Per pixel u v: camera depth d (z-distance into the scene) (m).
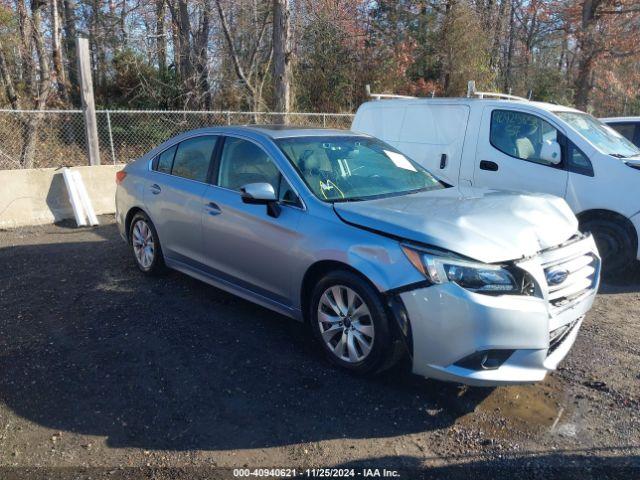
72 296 5.42
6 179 8.64
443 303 3.29
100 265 6.46
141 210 5.77
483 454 3.10
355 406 3.53
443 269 3.32
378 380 3.82
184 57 18.73
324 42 20.94
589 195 6.17
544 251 3.61
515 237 3.54
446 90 21.23
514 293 3.33
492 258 3.34
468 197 4.30
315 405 3.53
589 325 4.93
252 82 19.22
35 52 14.73
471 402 3.59
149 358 4.12
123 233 6.16
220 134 5.09
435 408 3.52
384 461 3.03
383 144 5.25
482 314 3.23
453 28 20.94
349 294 3.78
